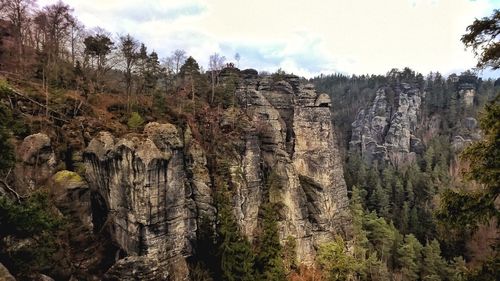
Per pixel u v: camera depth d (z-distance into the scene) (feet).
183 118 191.83
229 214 166.40
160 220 143.43
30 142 128.67
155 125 153.69
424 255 251.60
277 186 221.46
